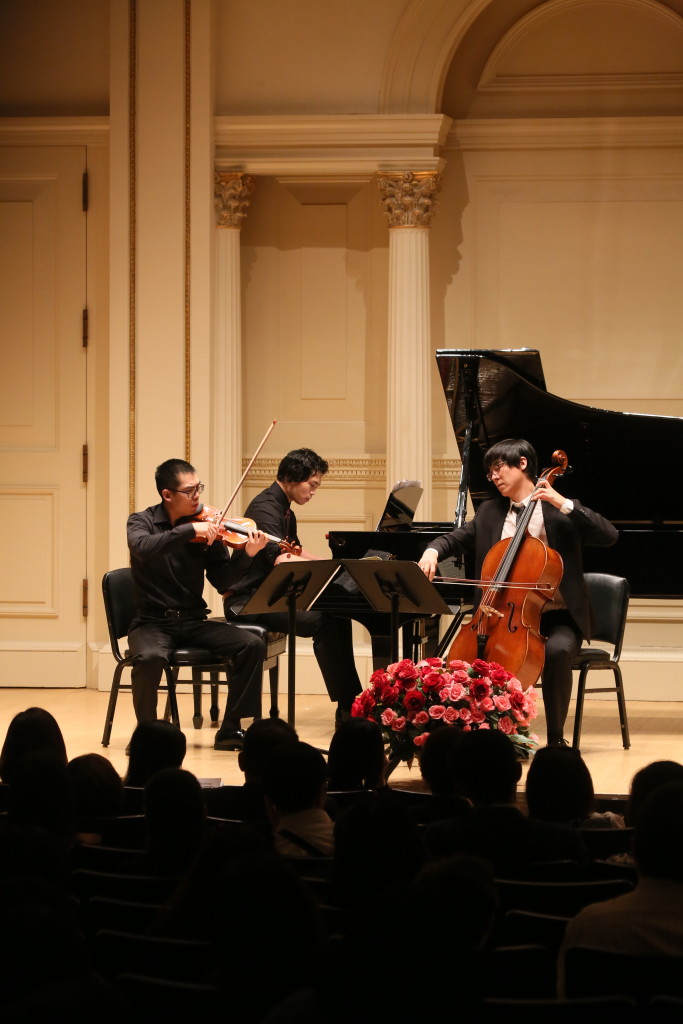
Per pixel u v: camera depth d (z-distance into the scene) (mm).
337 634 16547
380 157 20109
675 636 20297
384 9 20141
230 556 16219
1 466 21188
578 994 5242
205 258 20234
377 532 15945
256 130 20234
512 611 14086
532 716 12195
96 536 21062
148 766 9570
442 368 15586
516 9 20547
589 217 20688
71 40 20875
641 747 15656
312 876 7246
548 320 20812
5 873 6141
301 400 21297
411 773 14195
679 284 20547
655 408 20625
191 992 4762
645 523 16562
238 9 20391
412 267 20109
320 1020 4004
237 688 15352
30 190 21062
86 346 21016
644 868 5816
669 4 20250
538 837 7586
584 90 20609
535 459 15102
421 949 4020
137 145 20266
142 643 15203
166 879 6688
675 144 20438
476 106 20844
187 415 20312
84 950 4289
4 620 21281
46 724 10133
